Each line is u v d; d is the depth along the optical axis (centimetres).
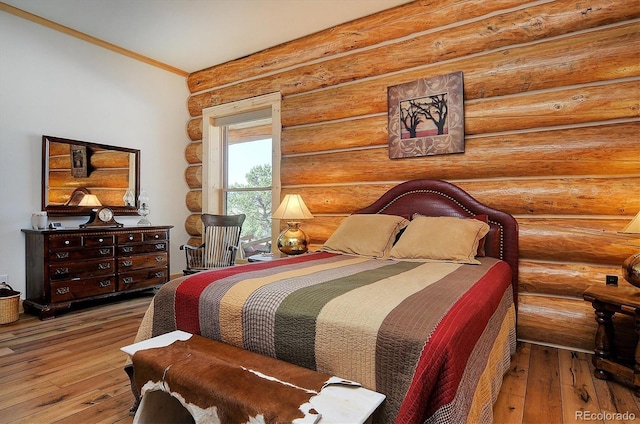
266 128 462
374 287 164
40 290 341
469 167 308
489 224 291
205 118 492
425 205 320
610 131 258
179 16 360
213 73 479
